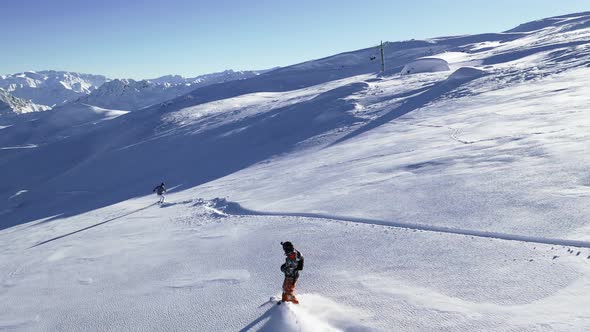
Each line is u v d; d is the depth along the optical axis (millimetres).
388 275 7387
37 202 44938
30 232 23047
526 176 11367
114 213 22891
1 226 38406
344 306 6438
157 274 9758
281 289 7613
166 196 26438
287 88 138000
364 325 5770
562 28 126062
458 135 20484
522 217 8797
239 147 41062
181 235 13633
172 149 51000
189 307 7520
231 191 21156
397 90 47312
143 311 7707
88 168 55031
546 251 7227
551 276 6383
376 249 8758
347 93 51094
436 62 69938
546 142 14680
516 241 7852
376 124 32750
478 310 5789
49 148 83250
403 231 9500
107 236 15672
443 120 26469
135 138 74312
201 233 13344
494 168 12906
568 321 5148
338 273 7820
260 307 6863
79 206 35969
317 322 5992
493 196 10422
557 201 9211
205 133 54469
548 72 34938
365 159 20359
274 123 45562
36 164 75125
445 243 8383
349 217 11273
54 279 10828
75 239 16469
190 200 21438
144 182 38062
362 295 6734
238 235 12086
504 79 36281
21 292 10141
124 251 12648
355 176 16625
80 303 8711
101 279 10164
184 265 10078
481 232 8531
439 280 6879
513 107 24328
